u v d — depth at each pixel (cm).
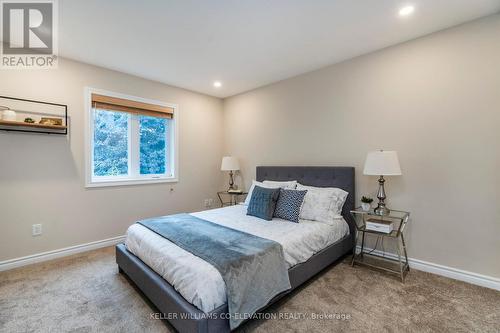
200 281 150
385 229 240
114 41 256
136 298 204
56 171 288
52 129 285
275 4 197
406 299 201
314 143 339
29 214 271
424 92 248
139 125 373
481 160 220
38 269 257
